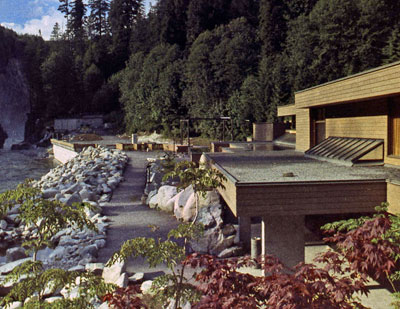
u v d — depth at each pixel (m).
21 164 57.50
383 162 12.97
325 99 15.12
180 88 81.88
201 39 82.69
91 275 5.43
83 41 141.62
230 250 12.48
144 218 17.84
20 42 130.00
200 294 5.79
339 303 4.55
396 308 5.72
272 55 76.31
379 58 50.47
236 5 105.19
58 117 111.00
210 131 65.81
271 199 9.18
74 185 23.36
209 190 14.03
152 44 116.38
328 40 53.62
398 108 12.21
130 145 48.09
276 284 4.40
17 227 18.03
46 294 9.47
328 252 5.40
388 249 5.11
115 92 111.12
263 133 32.56
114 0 135.75
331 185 9.35
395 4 50.66
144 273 10.95
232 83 73.31
